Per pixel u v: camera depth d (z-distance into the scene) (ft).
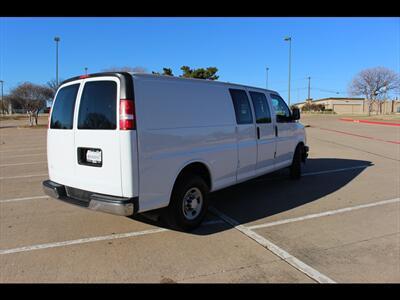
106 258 13.46
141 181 13.79
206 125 16.92
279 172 30.73
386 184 25.96
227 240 15.20
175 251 14.07
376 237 15.49
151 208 14.30
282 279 11.85
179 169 15.42
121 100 13.48
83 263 13.05
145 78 14.23
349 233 15.97
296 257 13.50
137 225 17.12
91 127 14.48
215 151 17.43
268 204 20.79
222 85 18.51
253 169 20.95
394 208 19.80
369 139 62.39
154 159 14.24
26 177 29.73
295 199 21.84
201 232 16.19
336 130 82.84
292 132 25.88
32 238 15.48
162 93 14.78
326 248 14.32
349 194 22.98
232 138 18.75
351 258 13.39
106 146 13.88
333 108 294.25
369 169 32.45
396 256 13.57
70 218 18.21
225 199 22.00
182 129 15.55
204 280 11.80
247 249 14.24
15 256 13.65
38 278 11.95
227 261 13.16
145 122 13.91
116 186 13.79
